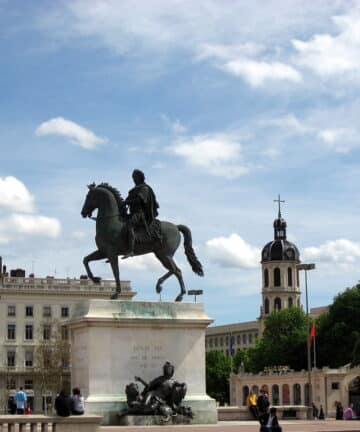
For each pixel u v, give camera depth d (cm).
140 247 3469
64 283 15275
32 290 15112
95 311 3353
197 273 3662
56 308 15200
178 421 3331
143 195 3453
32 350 15000
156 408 3288
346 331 12350
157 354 3409
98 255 3506
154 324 3409
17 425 3066
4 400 14675
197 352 3472
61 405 2802
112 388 3325
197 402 3428
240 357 17975
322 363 12694
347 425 3944
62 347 13112
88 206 3488
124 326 3369
